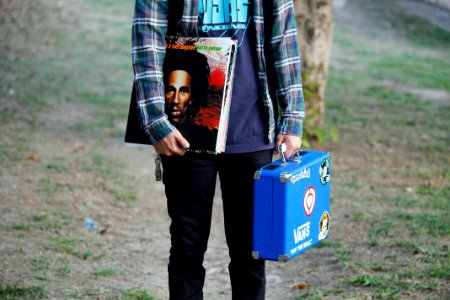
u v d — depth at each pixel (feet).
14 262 29.14
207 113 18.28
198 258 19.89
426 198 41.09
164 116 18.33
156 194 41.29
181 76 18.44
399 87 78.38
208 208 19.54
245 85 18.69
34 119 56.18
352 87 77.05
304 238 18.97
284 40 18.86
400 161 50.65
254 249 18.39
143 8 18.44
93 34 94.17
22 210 35.91
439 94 75.82
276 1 18.66
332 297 26.18
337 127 60.34
